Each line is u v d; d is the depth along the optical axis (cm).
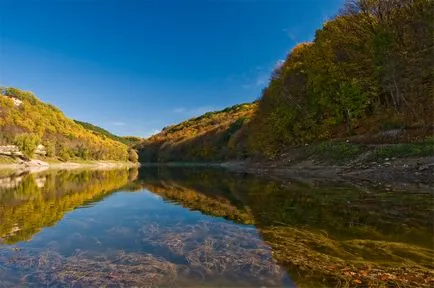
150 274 513
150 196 1652
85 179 3500
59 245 696
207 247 655
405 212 900
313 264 527
